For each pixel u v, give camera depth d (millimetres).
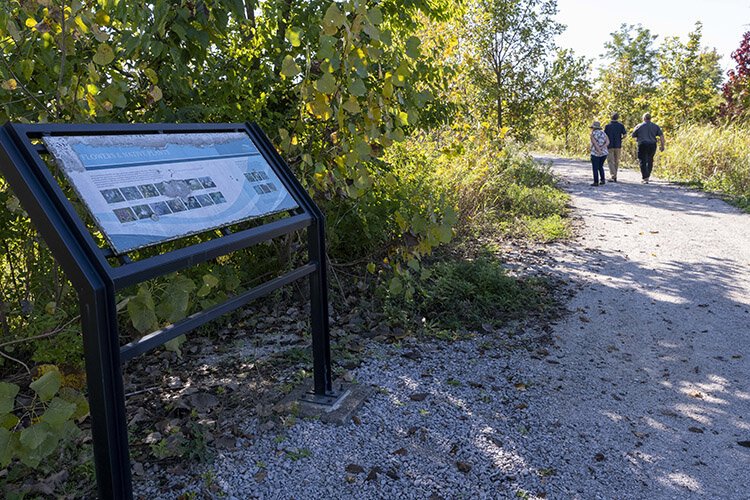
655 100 24406
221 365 4512
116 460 2213
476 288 5844
